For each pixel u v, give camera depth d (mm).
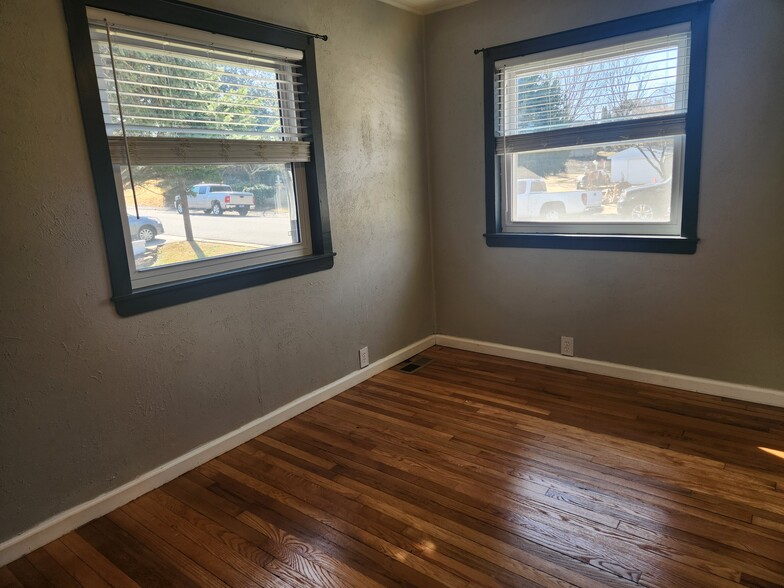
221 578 1749
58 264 1930
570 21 2996
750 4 2480
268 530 1976
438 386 3254
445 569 1729
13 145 1785
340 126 3033
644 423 2633
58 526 1989
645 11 2754
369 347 3426
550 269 3373
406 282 3699
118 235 2080
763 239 2646
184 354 2373
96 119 1979
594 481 2166
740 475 2156
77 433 2035
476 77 3416
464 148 3576
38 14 1809
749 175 2621
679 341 2986
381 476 2295
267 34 2543
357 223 3232
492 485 2180
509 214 3545
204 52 2352
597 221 3193
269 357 2768
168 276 2340
